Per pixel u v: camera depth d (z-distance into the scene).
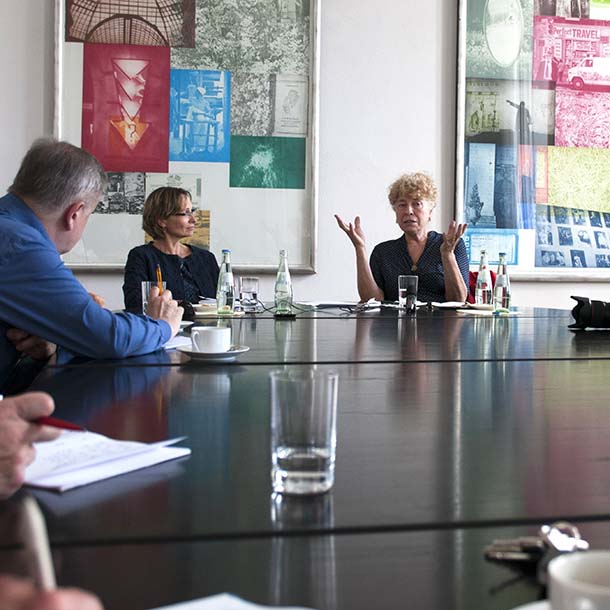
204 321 3.17
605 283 5.58
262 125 5.14
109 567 0.64
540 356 2.09
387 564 0.66
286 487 0.85
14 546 0.64
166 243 4.26
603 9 5.48
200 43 5.07
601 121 5.50
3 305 1.99
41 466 0.92
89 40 4.97
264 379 1.66
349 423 1.22
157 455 0.99
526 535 0.73
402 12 5.30
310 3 5.16
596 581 0.48
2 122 4.92
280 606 0.58
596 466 0.98
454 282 4.34
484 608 0.58
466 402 1.41
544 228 5.45
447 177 5.39
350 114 5.28
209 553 0.68
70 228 2.20
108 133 5.00
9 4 4.90
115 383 1.60
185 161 5.09
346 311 3.79
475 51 5.34
